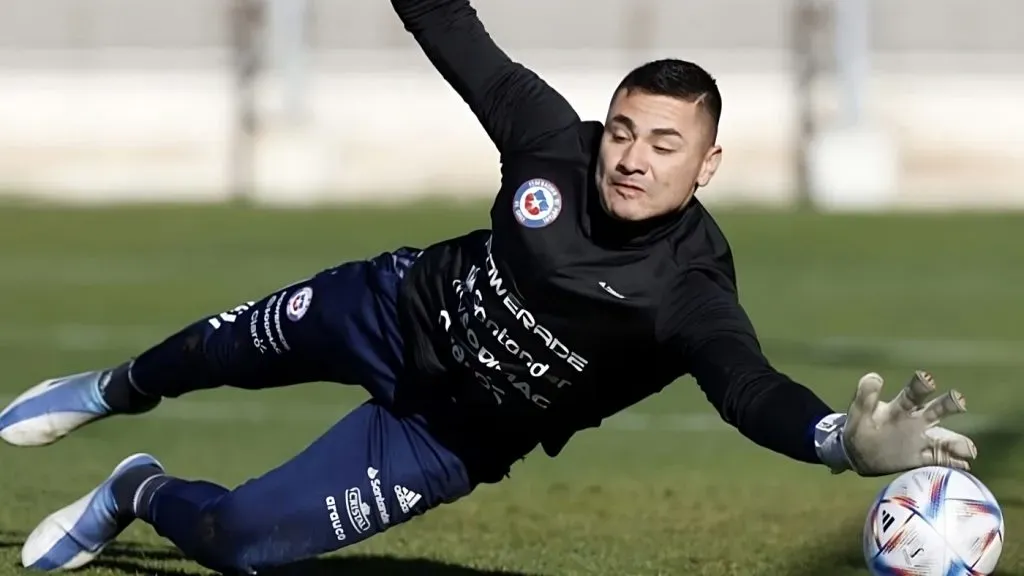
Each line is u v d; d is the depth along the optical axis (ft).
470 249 45.50
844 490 73.92
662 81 40.52
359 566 57.26
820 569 57.31
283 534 46.91
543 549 60.49
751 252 184.14
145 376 51.78
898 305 147.43
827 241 191.42
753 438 39.04
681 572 56.49
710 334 41.50
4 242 189.06
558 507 69.62
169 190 240.32
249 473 78.28
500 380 44.68
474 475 47.52
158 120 240.73
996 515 42.52
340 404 101.40
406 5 46.73
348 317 47.62
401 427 47.11
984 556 42.24
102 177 240.32
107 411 53.36
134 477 51.13
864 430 34.96
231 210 214.69
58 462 78.64
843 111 229.66
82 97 240.73
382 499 46.98
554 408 45.09
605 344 42.88
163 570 54.65
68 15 241.14
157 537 61.36
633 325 42.32
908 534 42.32
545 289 42.65
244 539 47.06
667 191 40.68
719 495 72.59
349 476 46.80
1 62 241.35
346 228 196.65
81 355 116.37
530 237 42.73
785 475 78.74
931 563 42.06
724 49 241.96
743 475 78.74
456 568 57.00
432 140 242.17
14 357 115.14
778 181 237.25
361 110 242.17
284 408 99.81
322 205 223.30
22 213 212.84
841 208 223.51
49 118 240.73
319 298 48.16
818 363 115.55
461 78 46.39
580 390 44.34
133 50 241.35
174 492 49.44
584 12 245.45
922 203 234.79
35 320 133.90
